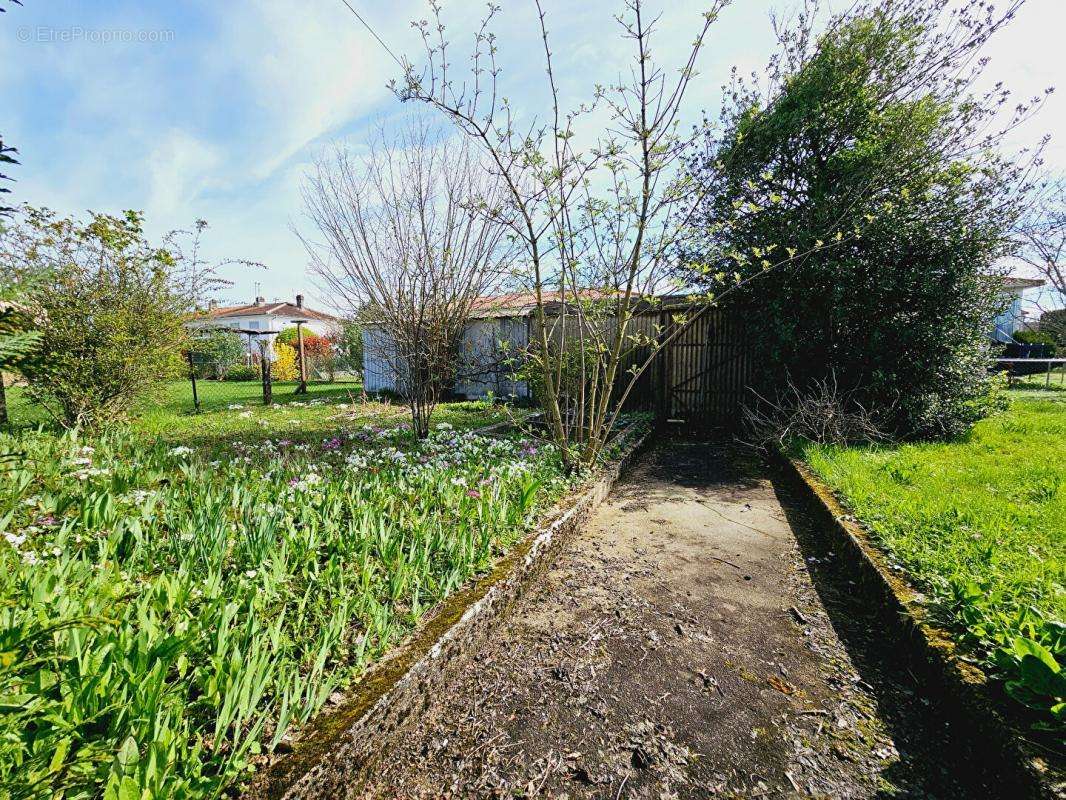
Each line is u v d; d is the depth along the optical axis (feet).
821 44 23.31
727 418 28.94
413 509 10.04
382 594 7.15
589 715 6.26
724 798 5.11
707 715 6.30
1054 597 6.94
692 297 15.64
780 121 23.27
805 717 6.27
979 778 5.17
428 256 17.71
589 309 17.66
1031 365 53.06
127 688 4.15
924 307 20.26
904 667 7.20
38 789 3.33
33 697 4.04
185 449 14.17
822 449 18.10
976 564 8.20
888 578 8.33
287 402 36.06
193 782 3.75
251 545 7.57
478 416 27.61
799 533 12.61
